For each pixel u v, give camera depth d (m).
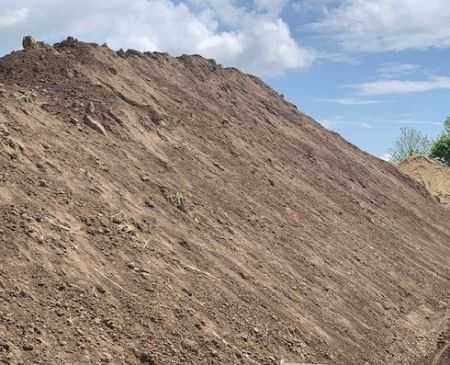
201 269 15.27
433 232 37.12
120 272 12.90
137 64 28.41
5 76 20.88
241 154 26.48
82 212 14.00
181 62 34.12
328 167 34.62
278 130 34.66
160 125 22.75
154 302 12.57
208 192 20.47
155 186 17.98
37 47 23.33
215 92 33.06
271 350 13.82
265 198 23.72
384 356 17.52
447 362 18.56
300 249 21.47
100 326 11.06
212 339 12.66
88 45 25.20
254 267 17.59
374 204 34.38
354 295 20.69
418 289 25.73
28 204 12.95
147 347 11.28
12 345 9.52
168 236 15.67
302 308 17.12
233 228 19.20
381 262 26.09
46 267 11.56
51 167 14.95
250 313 14.74
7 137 14.76
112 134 19.42
